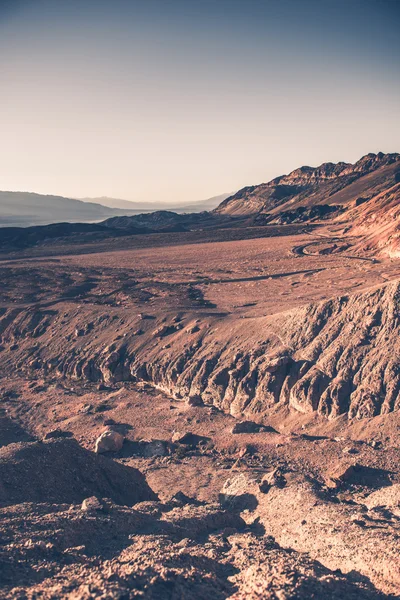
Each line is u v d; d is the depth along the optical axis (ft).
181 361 227.81
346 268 417.28
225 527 106.32
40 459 126.31
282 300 313.94
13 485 116.06
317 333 203.92
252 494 126.31
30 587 66.74
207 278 449.06
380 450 145.28
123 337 267.39
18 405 229.45
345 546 87.97
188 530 99.09
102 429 188.55
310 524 101.35
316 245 595.88
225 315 268.00
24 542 80.38
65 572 71.87
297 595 65.87
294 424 175.22
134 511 102.89
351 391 174.40
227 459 159.33
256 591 66.69
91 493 125.59
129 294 373.81
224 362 214.48
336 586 70.64
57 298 391.24
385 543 84.28
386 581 75.46
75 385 248.93
